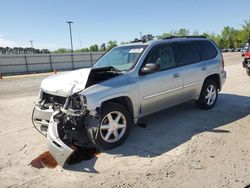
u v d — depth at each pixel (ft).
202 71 22.36
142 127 19.94
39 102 17.70
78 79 16.29
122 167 14.05
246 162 13.80
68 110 15.21
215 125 19.61
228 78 43.19
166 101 19.84
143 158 14.94
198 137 17.43
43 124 17.22
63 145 13.75
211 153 15.02
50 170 14.17
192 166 13.66
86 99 14.93
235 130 18.37
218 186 11.81
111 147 16.33
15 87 54.75
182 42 21.81
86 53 155.33
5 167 14.74
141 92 17.83
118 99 17.13
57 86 16.71
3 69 127.65
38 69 138.62
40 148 17.08
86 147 16.47
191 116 21.99
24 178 13.51
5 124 23.02
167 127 19.70
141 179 12.75
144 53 18.79
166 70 19.67
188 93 21.53
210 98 23.79
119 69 18.51
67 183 12.84
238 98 28.02
